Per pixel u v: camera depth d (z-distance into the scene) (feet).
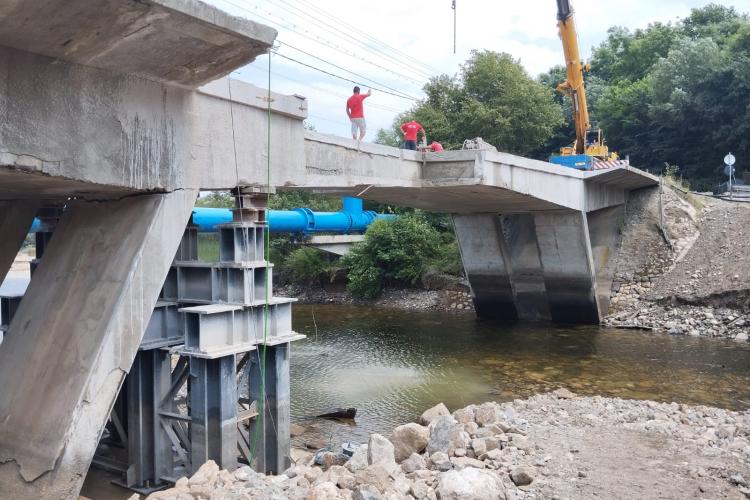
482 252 94.38
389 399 53.78
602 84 197.36
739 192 129.80
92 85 23.75
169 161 27.22
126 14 20.93
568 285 88.69
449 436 30.68
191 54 24.56
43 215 36.06
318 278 132.26
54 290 27.35
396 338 82.07
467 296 108.68
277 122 35.73
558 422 37.68
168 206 27.32
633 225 100.63
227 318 33.81
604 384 57.67
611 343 76.28
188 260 37.29
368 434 44.62
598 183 90.68
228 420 33.22
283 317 36.73
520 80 131.03
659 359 67.26
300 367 65.72
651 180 96.27
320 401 53.21
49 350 25.59
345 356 71.10
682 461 29.32
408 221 120.26
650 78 166.09
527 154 141.90
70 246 28.32
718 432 34.96
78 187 25.36
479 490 23.16
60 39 21.26
